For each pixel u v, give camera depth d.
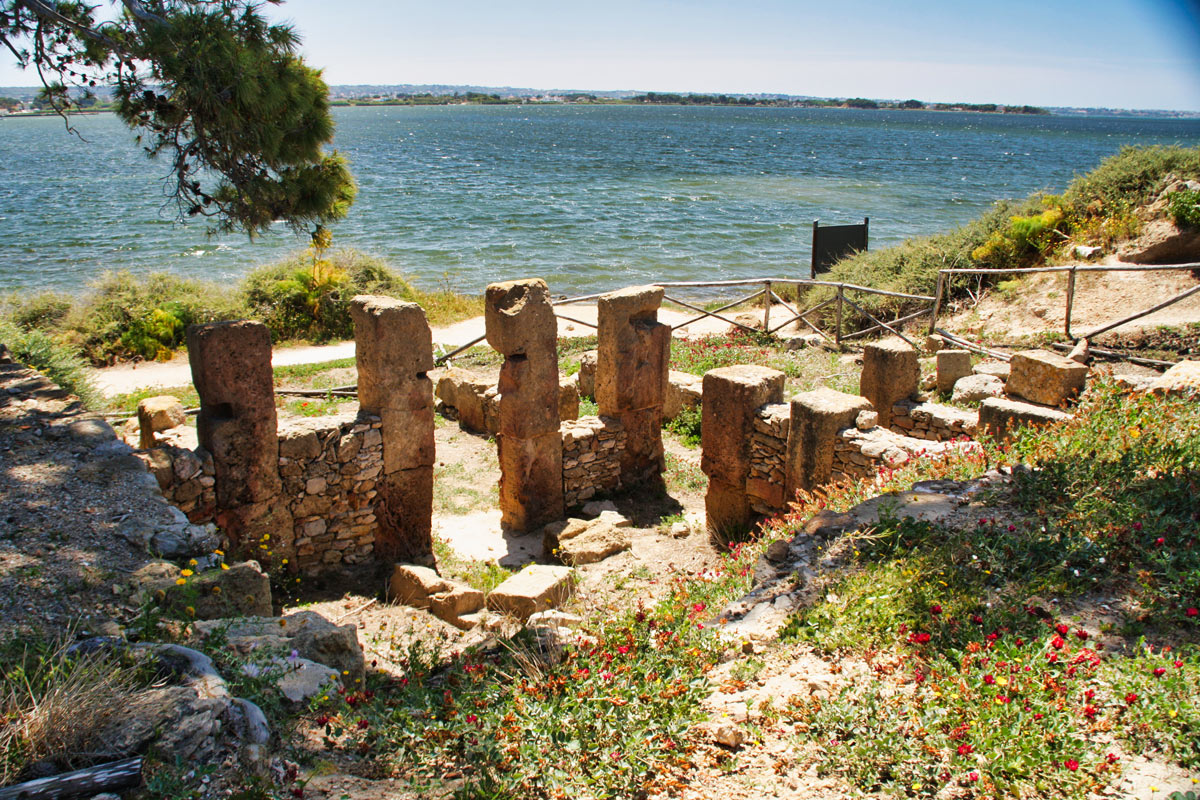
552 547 9.02
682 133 160.75
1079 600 4.89
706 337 16.98
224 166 10.32
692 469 11.38
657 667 4.71
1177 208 14.92
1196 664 4.02
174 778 3.42
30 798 3.26
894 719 4.02
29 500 6.22
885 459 7.78
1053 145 139.75
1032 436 7.41
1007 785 3.52
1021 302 15.38
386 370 8.44
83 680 3.76
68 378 11.98
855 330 17.27
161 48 9.14
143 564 5.57
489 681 4.88
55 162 86.50
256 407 7.65
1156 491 5.70
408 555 9.06
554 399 9.58
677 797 3.74
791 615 5.17
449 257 33.88
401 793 3.76
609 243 37.31
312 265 21.33
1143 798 3.41
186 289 20.23
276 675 4.38
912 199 54.53
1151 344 12.32
